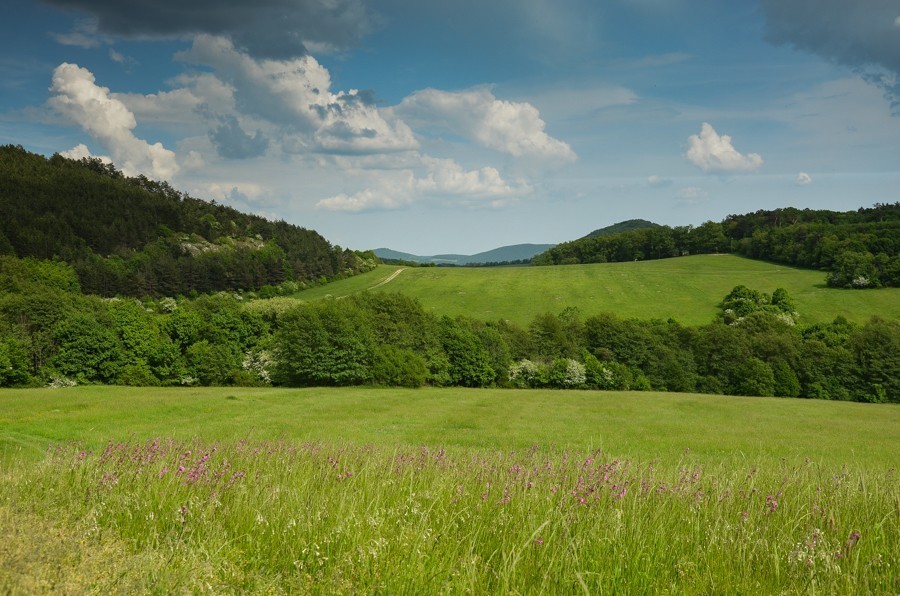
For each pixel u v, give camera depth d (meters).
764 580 4.36
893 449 29.92
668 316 102.31
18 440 17.84
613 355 80.62
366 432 32.59
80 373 63.94
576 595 4.05
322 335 66.19
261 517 5.38
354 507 5.53
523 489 6.20
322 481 6.89
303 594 4.04
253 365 70.75
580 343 85.75
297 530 5.07
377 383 68.00
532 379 77.00
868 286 108.75
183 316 75.12
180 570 4.09
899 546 4.98
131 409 35.81
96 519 5.23
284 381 68.06
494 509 5.75
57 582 3.51
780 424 41.94
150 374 66.69
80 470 6.87
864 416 48.50
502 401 53.00
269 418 36.72
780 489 6.85
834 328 85.56
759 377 72.62
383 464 7.86
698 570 4.49
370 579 4.18
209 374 67.69
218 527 5.15
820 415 48.75
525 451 10.39
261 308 85.94
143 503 5.76
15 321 67.75
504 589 3.91
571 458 8.14
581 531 4.97
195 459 7.69
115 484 6.44
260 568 4.55
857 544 4.85
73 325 64.94
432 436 31.67
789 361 74.50
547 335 85.44
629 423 40.22
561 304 111.75
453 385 75.56
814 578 4.25
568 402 53.66
